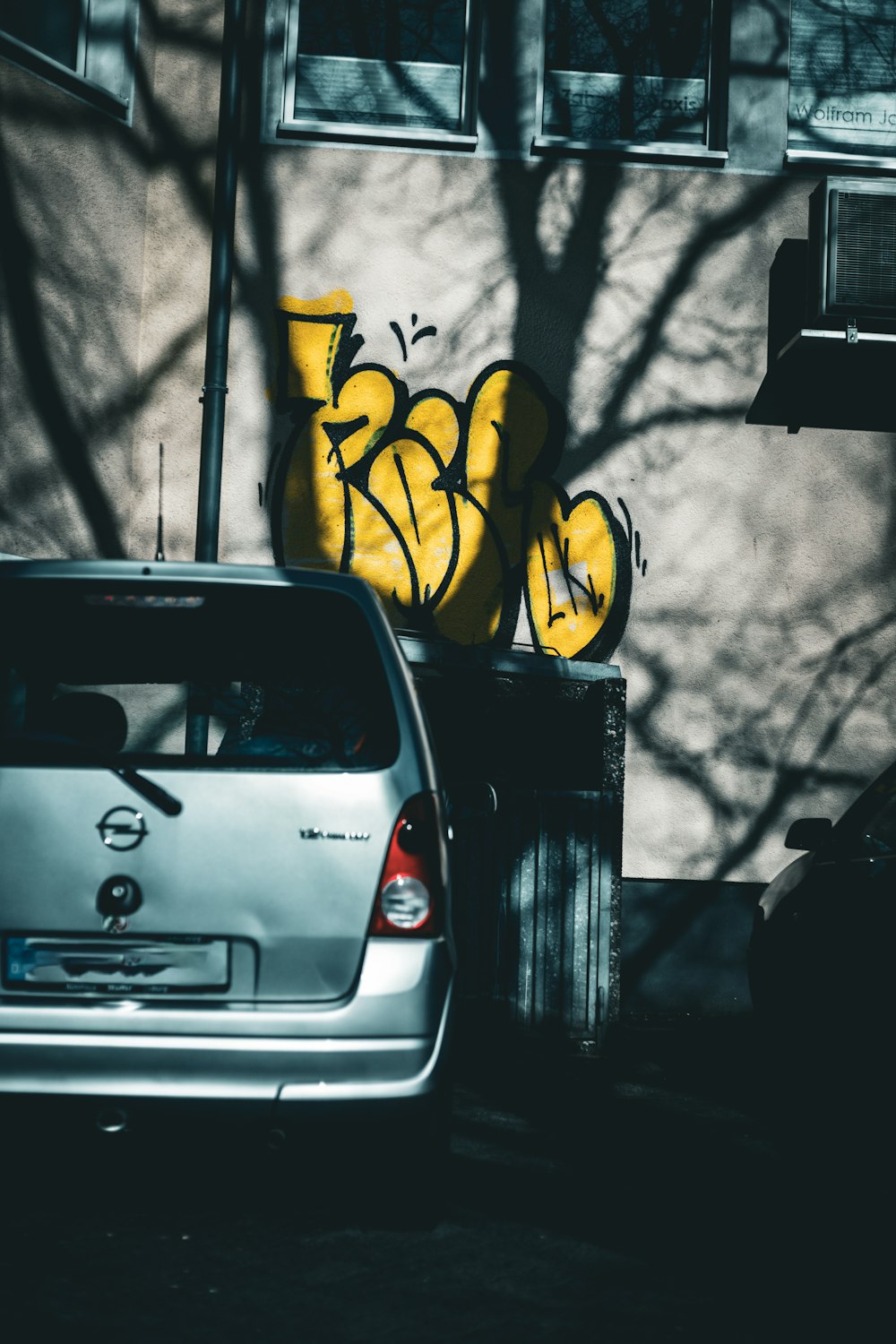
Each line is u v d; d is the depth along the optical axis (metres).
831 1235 5.84
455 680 11.53
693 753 12.46
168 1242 5.38
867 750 12.57
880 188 11.95
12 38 10.80
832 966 8.05
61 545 11.28
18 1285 4.82
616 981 10.52
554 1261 5.39
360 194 12.61
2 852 5.08
